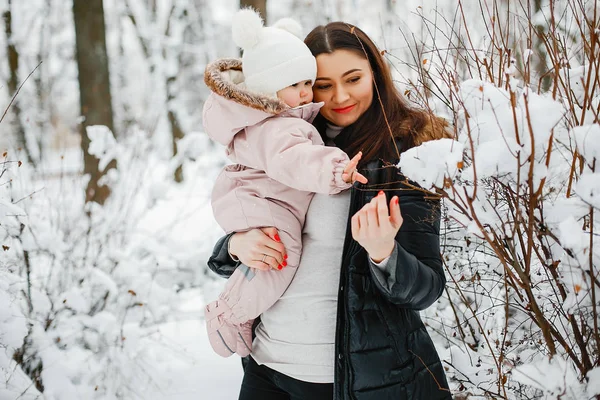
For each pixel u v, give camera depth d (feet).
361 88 5.47
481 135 4.27
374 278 4.55
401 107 5.64
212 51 37.42
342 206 5.12
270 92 5.66
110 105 22.07
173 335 11.62
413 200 4.83
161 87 36.01
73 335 9.29
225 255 5.84
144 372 9.43
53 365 8.64
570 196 4.72
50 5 32.94
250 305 5.24
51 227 9.92
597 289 4.24
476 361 6.29
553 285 5.38
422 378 4.88
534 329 5.93
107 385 8.99
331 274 5.04
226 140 5.68
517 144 3.99
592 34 4.55
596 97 4.88
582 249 3.96
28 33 31.42
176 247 12.39
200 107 37.91
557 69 4.75
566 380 4.10
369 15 16.20
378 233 4.14
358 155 4.40
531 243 4.49
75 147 20.86
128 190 13.15
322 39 5.60
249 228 5.37
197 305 13.43
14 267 9.18
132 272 10.50
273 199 5.36
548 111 4.00
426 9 7.43
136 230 12.56
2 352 7.71
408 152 4.17
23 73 31.04
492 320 6.72
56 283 9.90
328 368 4.88
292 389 5.08
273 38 5.72
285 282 5.17
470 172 4.20
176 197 16.57
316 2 18.45
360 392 4.64
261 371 5.50
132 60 41.39
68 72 34.14
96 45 21.62
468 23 7.77
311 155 4.79
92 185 17.70
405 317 4.92
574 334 4.69
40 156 13.43
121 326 9.46
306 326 4.98
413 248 4.73
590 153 3.98
